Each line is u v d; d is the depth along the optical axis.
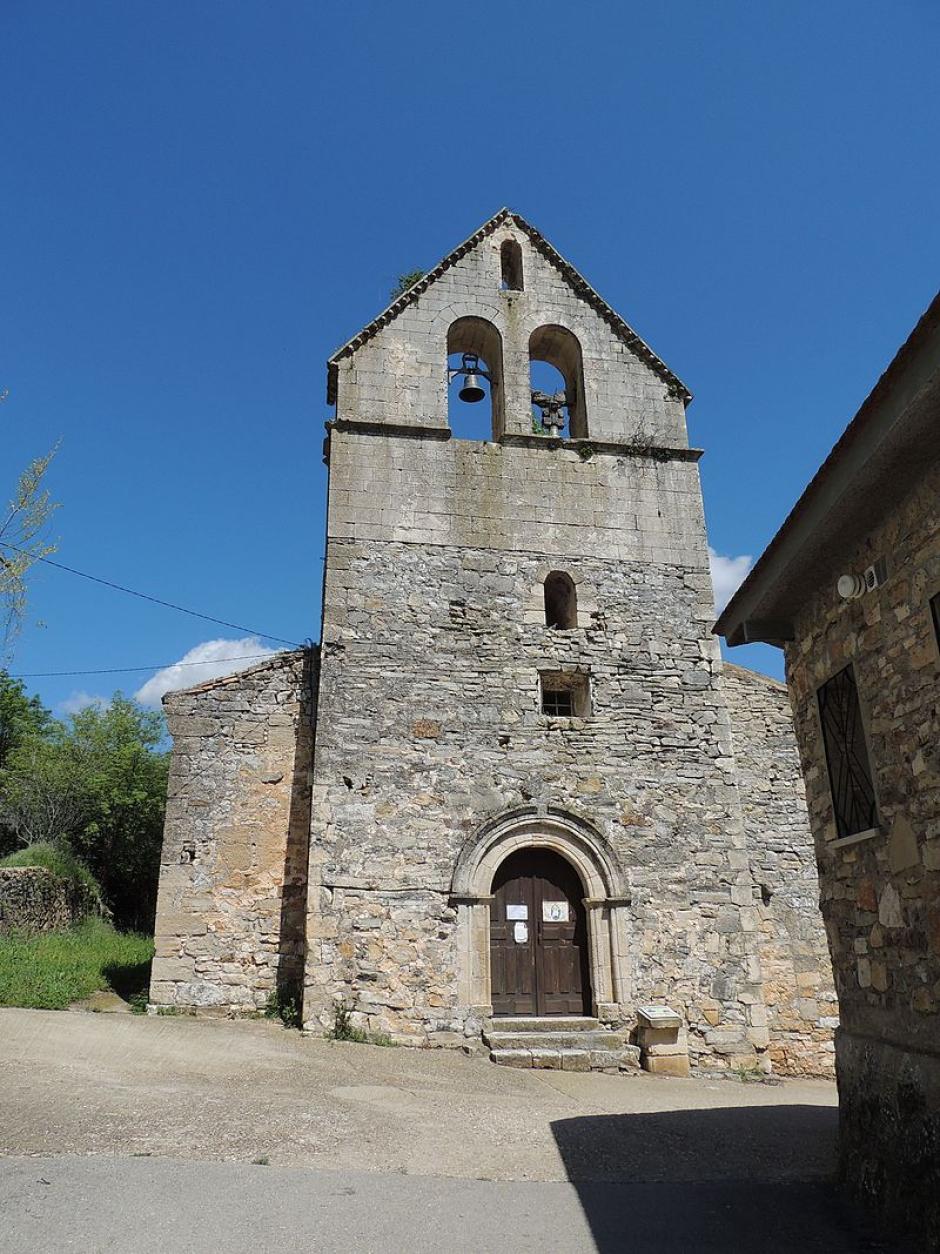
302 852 13.17
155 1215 4.84
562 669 13.45
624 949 12.10
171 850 12.91
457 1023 11.49
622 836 12.70
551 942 12.39
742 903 12.62
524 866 12.66
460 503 14.05
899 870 5.77
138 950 17.58
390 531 13.69
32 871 17.16
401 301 14.98
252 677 13.84
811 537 6.33
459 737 12.80
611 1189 5.83
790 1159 6.73
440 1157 6.36
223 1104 7.27
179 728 13.45
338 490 13.74
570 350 15.89
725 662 14.93
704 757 13.33
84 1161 5.57
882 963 5.98
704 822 12.98
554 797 12.75
